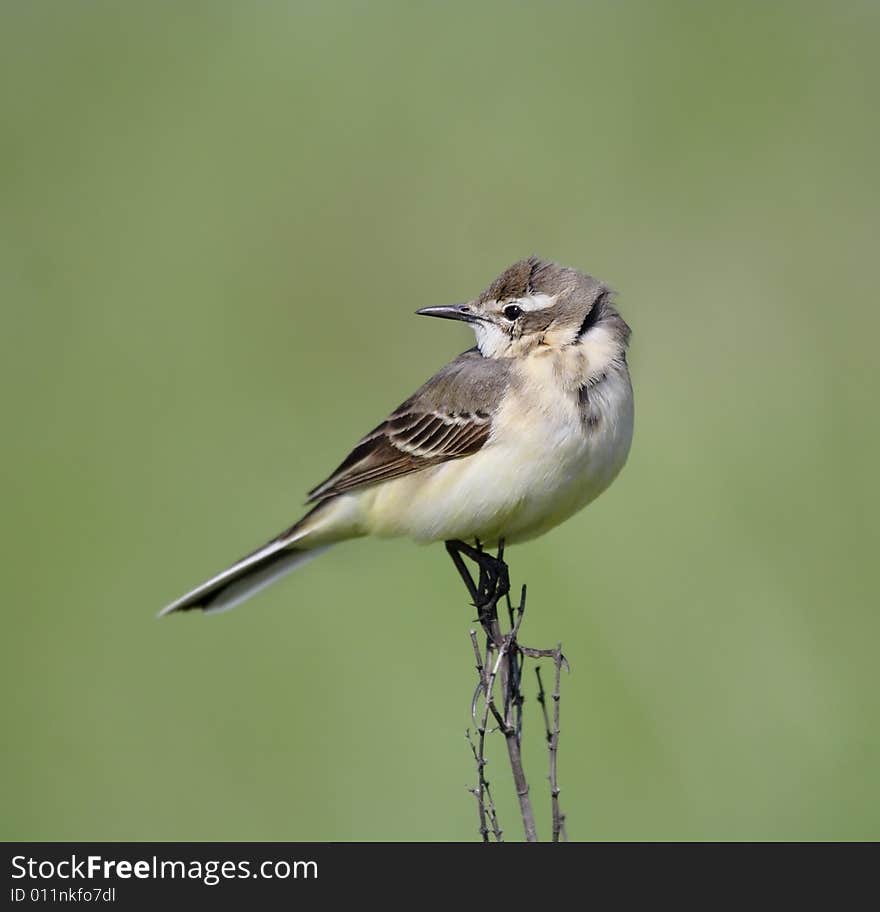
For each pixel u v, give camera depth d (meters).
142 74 20.58
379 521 10.60
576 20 20.61
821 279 17.61
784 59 19.81
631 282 17.84
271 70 20.59
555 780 8.27
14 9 20.72
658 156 18.83
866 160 18.59
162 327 18.36
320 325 18.47
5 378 17.91
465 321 10.56
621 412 10.09
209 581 10.92
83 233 19.19
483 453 10.07
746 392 17.08
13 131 20.06
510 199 18.64
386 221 18.92
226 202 19.44
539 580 14.84
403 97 19.89
